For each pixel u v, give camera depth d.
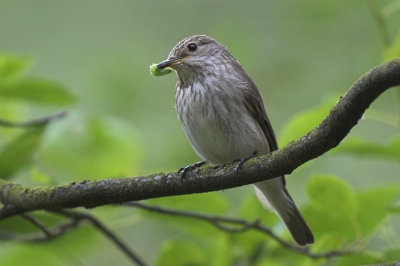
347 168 14.48
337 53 15.76
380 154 9.67
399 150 9.54
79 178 10.24
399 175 14.65
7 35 17.42
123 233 13.68
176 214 9.68
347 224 9.63
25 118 11.27
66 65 16.67
